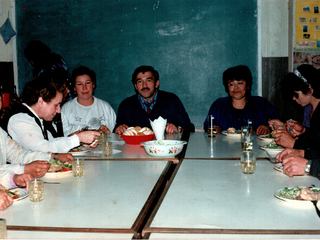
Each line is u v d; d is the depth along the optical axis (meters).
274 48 3.97
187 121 3.39
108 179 1.51
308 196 1.15
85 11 4.18
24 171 1.53
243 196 1.24
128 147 2.39
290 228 0.95
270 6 3.92
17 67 4.39
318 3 3.84
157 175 1.57
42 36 4.29
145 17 4.09
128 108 3.48
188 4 4.02
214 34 4.01
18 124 1.95
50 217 1.07
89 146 2.32
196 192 1.30
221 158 1.94
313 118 2.09
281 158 1.73
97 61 4.22
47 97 1.96
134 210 1.11
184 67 4.10
